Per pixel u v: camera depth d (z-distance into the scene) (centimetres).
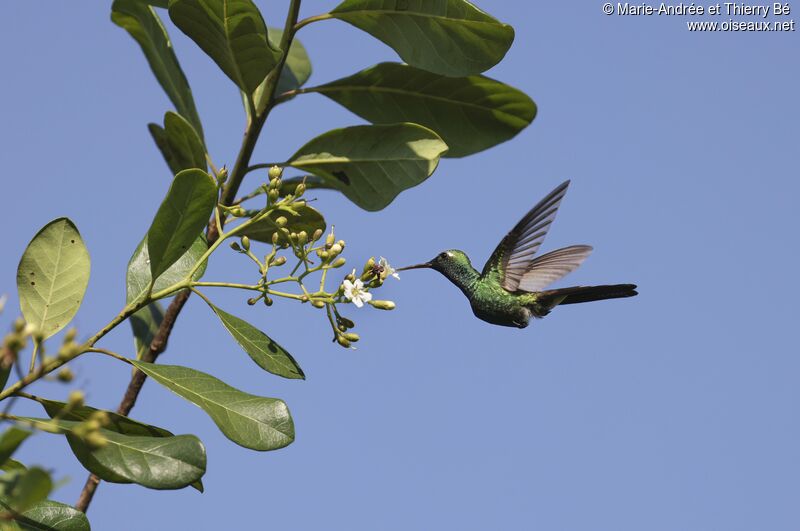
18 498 514
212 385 751
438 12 934
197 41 923
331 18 954
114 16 1026
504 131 1063
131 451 655
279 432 726
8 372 658
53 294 778
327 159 961
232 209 876
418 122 1055
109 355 752
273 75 971
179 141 959
